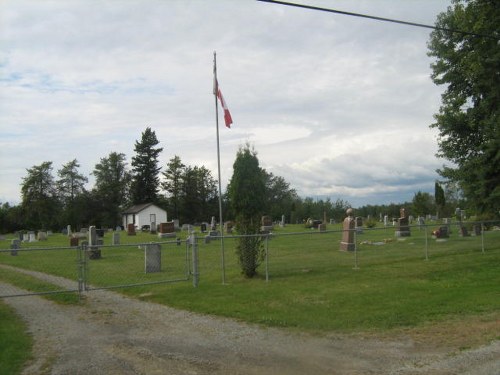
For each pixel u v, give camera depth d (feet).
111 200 335.88
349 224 73.97
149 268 54.70
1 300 38.45
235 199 47.73
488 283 40.32
